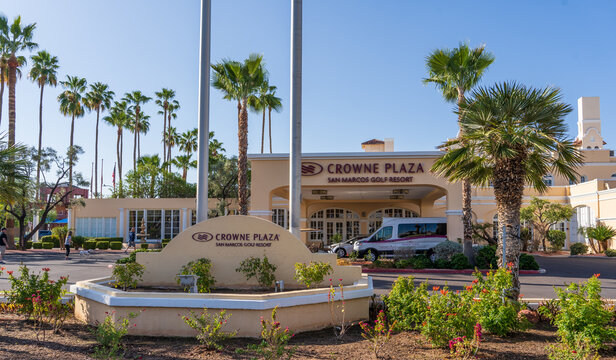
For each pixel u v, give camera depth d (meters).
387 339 6.27
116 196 45.31
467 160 9.98
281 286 9.20
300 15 12.01
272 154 20.53
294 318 7.37
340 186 20.69
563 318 6.31
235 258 9.78
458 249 17.98
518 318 7.29
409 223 20.73
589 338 5.78
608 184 28.39
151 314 7.11
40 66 40.09
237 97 20.89
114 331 5.92
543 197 32.59
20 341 6.32
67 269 17.28
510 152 8.54
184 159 47.72
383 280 14.66
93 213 34.81
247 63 20.23
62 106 44.47
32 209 32.59
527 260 17.16
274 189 20.59
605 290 12.42
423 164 20.12
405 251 18.70
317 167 20.50
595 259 23.47
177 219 34.19
